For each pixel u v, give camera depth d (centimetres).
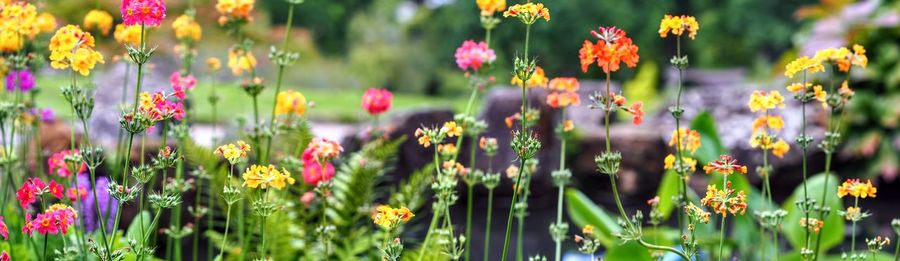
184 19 338
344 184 366
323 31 2628
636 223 202
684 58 218
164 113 190
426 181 379
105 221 289
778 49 2870
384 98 344
